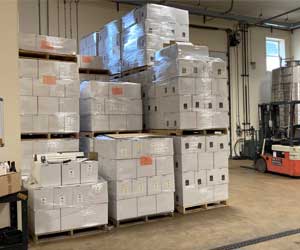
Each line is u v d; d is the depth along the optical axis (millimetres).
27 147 4816
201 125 4902
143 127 5789
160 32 5668
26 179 4223
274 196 5727
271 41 12359
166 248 3490
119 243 3650
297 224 4207
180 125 4758
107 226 4133
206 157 4914
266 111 8773
